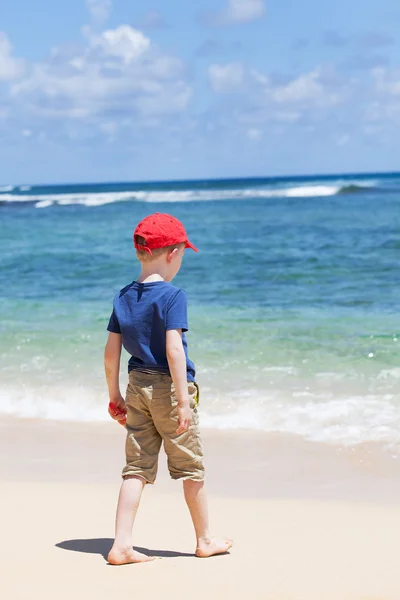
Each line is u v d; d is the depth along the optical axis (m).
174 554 3.31
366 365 7.45
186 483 3.31
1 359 8.14
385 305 11.03
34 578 2.96
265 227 27.75
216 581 2.93
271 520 3.85
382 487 4.46
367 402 6.21
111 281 14.75
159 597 2.75
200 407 6.25
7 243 23.83
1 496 4.29
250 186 76.25
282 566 3.12
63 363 7.90
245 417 5.96
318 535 3.58
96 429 5.90
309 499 4.25
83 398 6.68
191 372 3.34
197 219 33.50
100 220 34.56
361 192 55.38
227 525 3.77
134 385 3.31
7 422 6.13
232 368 7.48
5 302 12.25
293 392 6.59
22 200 55.50
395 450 5.12
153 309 3.26
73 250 21.12
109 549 3.34
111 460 5.12
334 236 23.12
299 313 10.58
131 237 25.05
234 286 13.63
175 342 3.20
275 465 4.92
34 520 3.81
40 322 10.27
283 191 54.66
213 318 10.30
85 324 10.05
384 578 2.97
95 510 3.99
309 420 5.83
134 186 97.19
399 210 34.72
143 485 3.31
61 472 4.85
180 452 3.28
